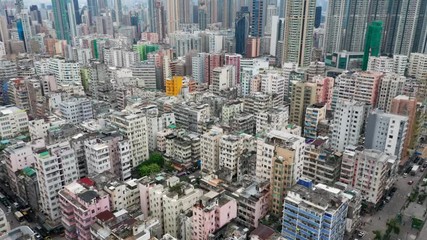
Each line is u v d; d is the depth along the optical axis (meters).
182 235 168.38
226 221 165.75
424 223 193.38
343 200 155.75
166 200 168.88
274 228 177.75
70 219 167.75
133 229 140.75
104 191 170.75
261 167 199.25
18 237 135.75
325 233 147.62
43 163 175.50
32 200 198.12
